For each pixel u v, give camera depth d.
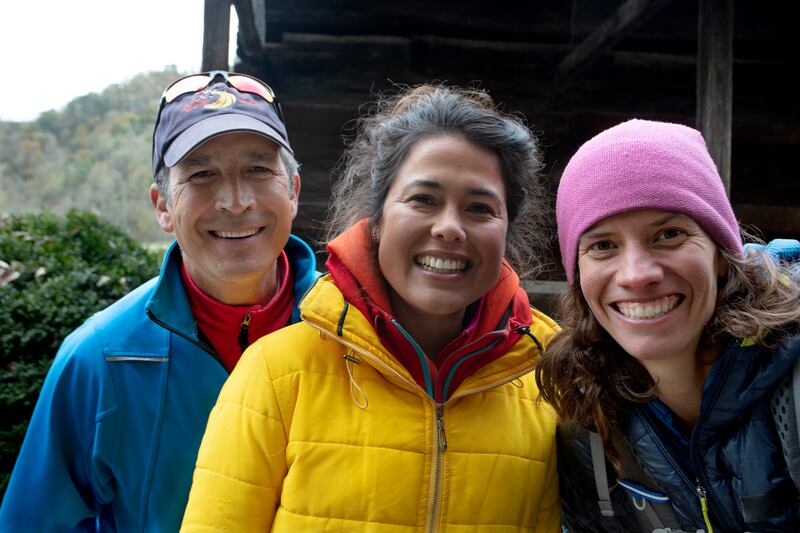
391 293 1.48
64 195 30.95
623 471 1.33
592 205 1.23
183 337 1.54
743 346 1.17
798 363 1.12
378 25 4.86
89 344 1.50
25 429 3.38
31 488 1.46
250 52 4.35
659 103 4.98
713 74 3.22
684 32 4.98
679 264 1.17
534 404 1.49
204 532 1.22
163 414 1.51
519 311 1.49
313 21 4.81
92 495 1.53
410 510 1.26
